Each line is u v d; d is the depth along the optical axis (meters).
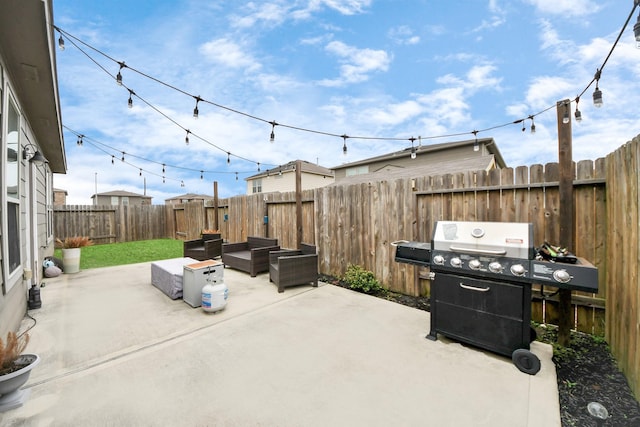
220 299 3.51
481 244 2.51
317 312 3.59
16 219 3.17
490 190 3.53
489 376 2.23
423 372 2.29
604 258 2.80
